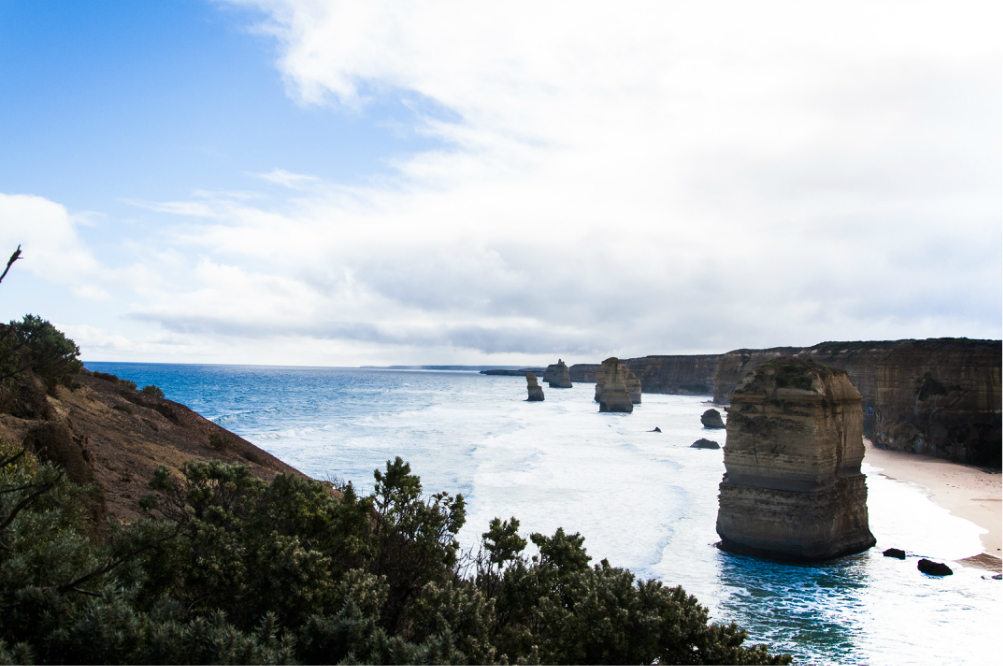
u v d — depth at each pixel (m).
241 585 6.83
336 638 5.88
